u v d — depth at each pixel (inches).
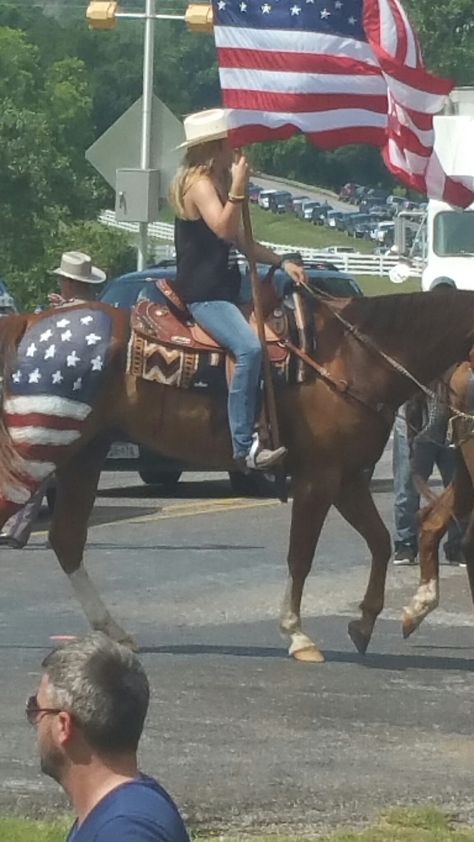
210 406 375.2
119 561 531.2
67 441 374.3
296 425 378.9
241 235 369.4
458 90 935.0
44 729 152.8
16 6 4106.8
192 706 344.2
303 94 401.4
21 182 2647.6
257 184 3759.8
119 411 377.7
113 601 462.9
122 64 3983.8
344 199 3634.4
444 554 551.8
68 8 4328.3
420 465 528.1
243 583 494.0
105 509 668.1
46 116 3014.3
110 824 147.3
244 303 383.9
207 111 374.0
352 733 327.0
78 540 391.9
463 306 381.1
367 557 543.2
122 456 683.4
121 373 374.9
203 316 373.4
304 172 3843.5
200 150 372.2
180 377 373.1
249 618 443.2
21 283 2625.5
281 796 284.0
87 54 4003.4
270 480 391.9
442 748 317.7
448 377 404.5
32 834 255.1
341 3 402.9
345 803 281.6
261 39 398.9
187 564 526.6
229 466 382.9
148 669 377.7
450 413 407.2
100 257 2556.6
